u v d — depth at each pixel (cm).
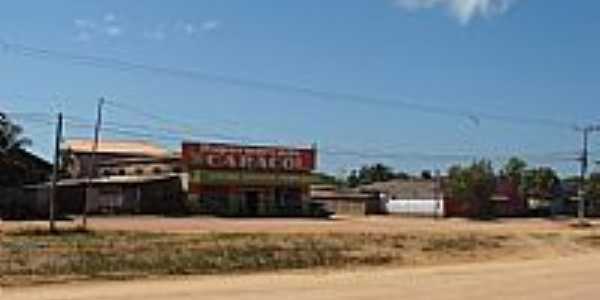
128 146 11681
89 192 8488
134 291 2398
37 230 4878
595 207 12938
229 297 2266
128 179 8981
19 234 4628
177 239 4491
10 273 2845
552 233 6066
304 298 2283
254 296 2302
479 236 5466
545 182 12925
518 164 12962
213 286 2583
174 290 2439
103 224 6100
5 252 3481
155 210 8825
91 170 8581
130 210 8700
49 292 2355
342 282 2794
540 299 2428
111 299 2191
